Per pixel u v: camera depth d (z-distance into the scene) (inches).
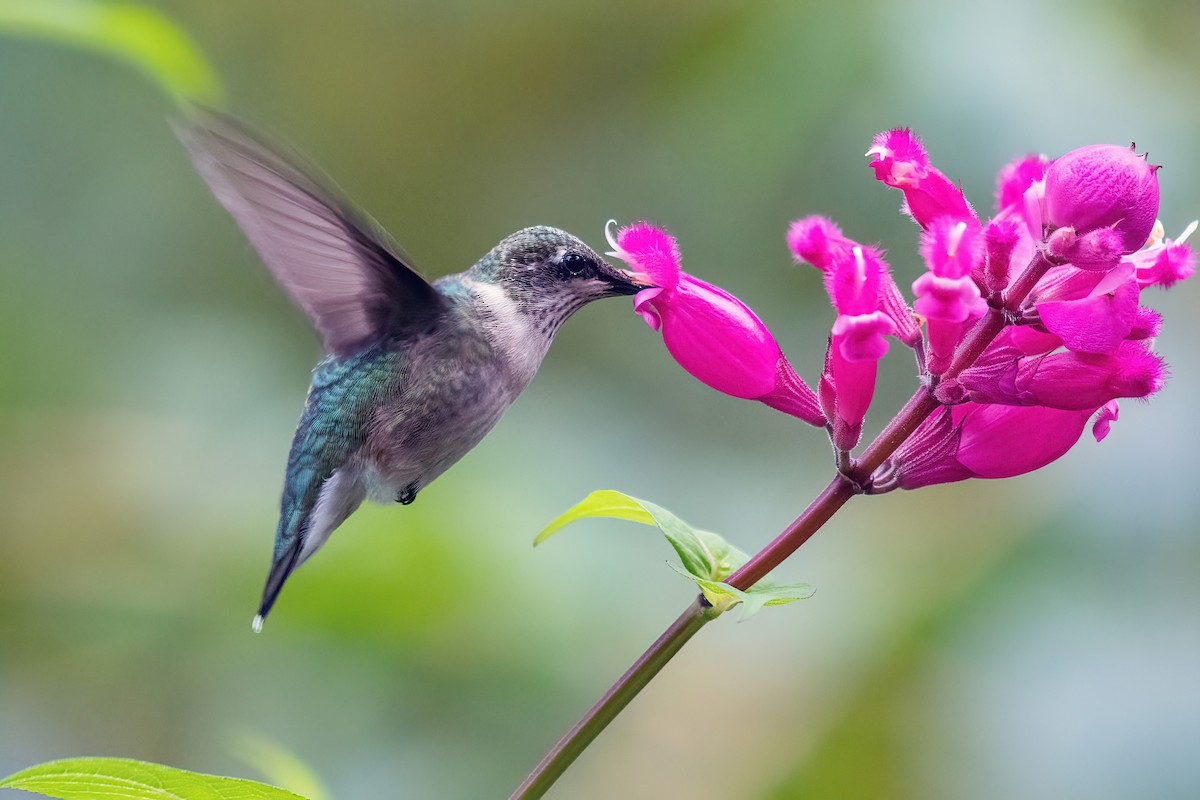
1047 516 410.3
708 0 518.6
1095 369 221.8
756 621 441.1
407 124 585.0
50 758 420.2
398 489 331.6
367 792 410.0
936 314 214.8
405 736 418.9
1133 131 434.9
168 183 563.5
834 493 241.3
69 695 428.8
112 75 568.7
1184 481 400.5
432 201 581.0
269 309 544.1
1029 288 220.2
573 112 558.3
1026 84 440.1
